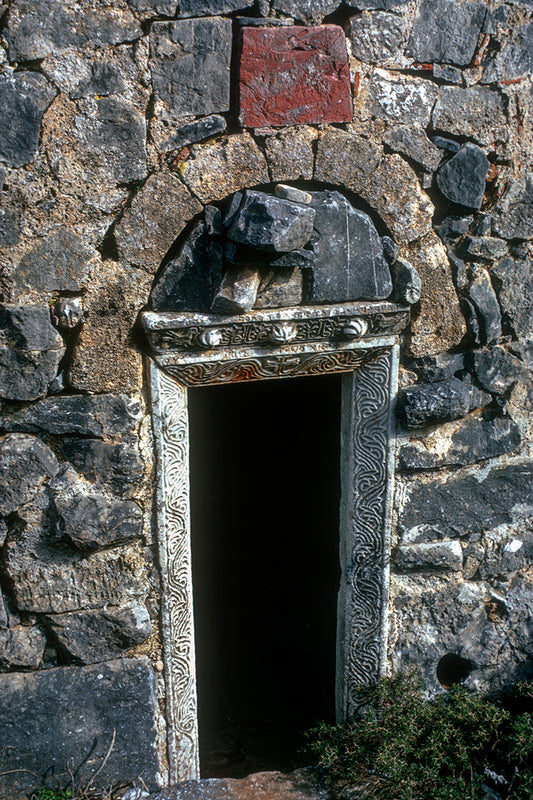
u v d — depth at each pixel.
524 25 3.24
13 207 2.91
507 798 3.47
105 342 3.14
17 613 3.39
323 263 3.24
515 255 3.55
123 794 3.58
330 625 5.41
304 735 4.24
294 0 2.94
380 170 3.23
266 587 5.92
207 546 6.26
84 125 2.89
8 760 3.43
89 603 3.43
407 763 3.68
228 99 2.99
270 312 3.22
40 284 3.02
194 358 3.25
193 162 3.02
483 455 3.75
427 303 3.48
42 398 3.16
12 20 2.73
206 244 3.12
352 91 3.12
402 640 3.95
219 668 5.14
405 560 3.80
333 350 3.43
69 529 3.25
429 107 3.23
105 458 3.27
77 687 3.46
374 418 3.63
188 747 3.78
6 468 3.16
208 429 6.59
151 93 2.93
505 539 3.91
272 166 3.10
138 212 3.02
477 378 3.64
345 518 3.79
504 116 3.33
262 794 3.59
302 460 6.18
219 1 2.88
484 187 3.38
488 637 4.00
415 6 3.09
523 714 3.80
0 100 2.78
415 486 3.73
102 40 2.83
